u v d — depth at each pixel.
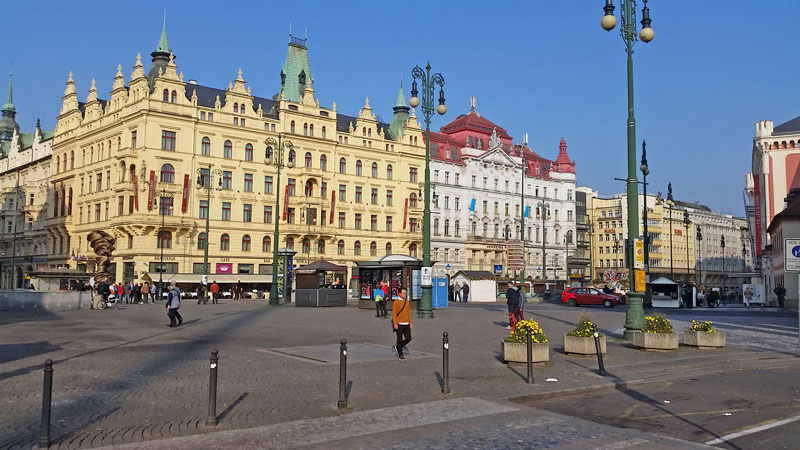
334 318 34.12
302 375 14.64
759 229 82.50
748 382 14.79
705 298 61.34
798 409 11.88
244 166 80.12
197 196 75.94
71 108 88.81
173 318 28.36
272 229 81.94
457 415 10.80
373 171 93.69
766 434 9.99
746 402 12.52
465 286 65.31
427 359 17.42
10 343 20.84
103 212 78.19
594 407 12.03
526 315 38.28
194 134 76.00
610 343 21.64
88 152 83.00
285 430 9.68
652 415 11.37
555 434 9.68
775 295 60.59
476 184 106.69
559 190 121.94
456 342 21.88
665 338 19.36
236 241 78.94
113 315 35.97
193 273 75.12
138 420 10.25
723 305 66.12
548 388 13.27
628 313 22.05
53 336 23.33
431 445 8.98
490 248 106.69
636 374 15.25
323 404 11.58
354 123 97.00
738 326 30.59
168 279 71.81
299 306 47.88
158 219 72.19
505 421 10.43
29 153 102.81
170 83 74.38
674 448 9.02
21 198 101.69
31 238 96.50
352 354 18.39
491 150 108.94
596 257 136.38
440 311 41.81
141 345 20.56
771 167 76.62
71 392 12.41
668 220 143.50
